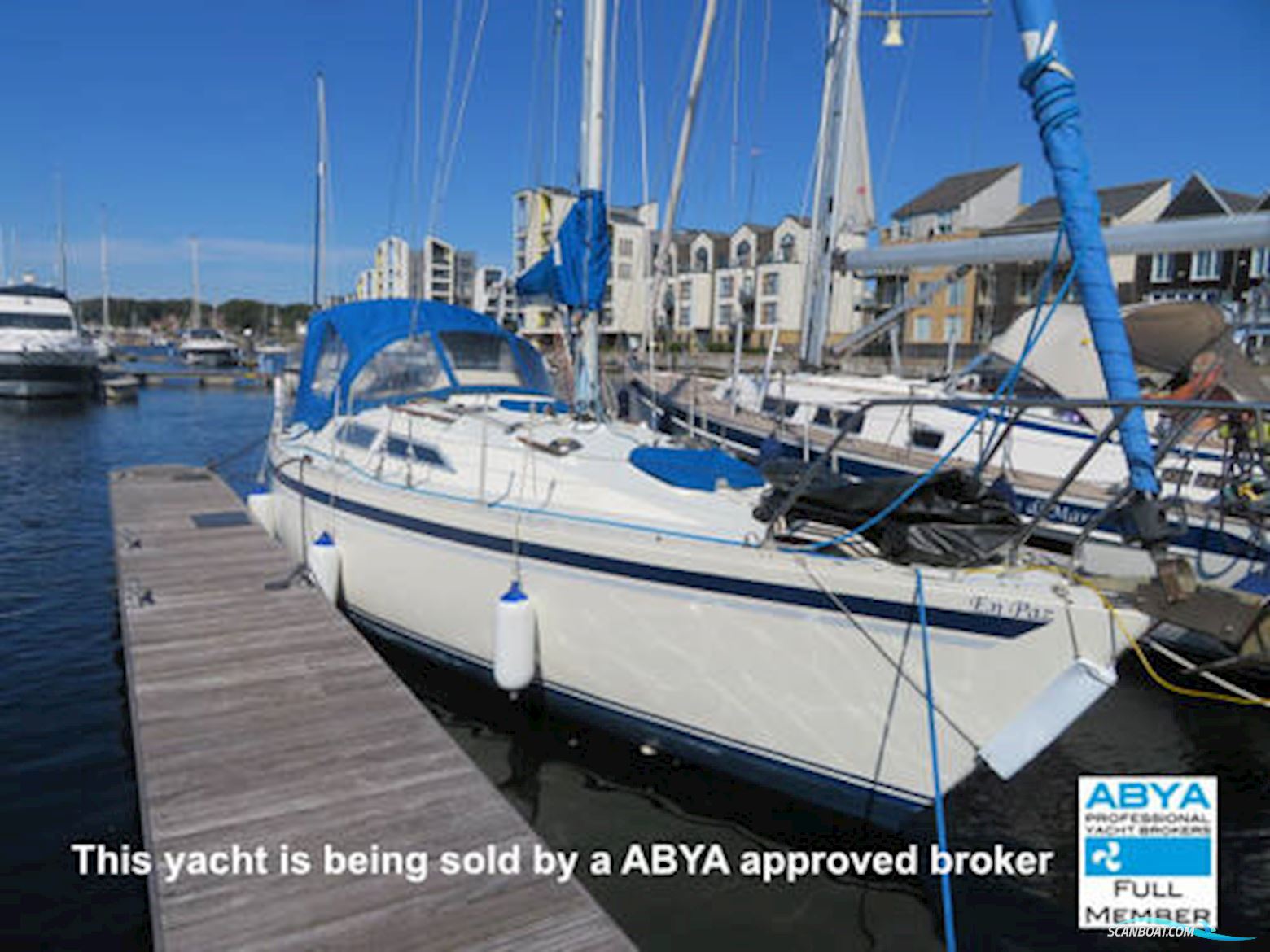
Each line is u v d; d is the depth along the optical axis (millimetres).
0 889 3557
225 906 2580
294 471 6102
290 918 2547
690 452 4875
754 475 4684
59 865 3715
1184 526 4770
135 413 23906
